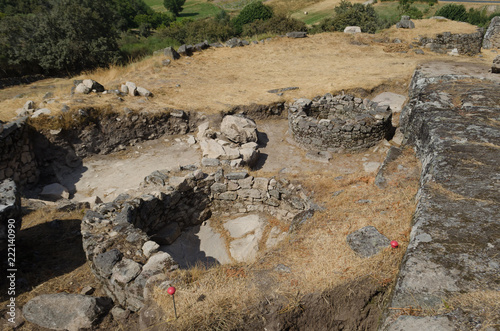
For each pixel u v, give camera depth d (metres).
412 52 21.83
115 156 12.27
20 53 23.23
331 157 11.81
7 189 5.19
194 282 4.55
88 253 5.37
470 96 8.27
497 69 14.62
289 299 4.19
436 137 6.27
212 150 10.73
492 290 3.06
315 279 4.41
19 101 13.01
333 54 22.22
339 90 15.72
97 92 14.19
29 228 6.89
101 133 12.29
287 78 17.95
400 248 4.62
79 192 10.31
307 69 19.48
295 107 13.20
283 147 12.78
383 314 3.29
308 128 12.14
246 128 12.39
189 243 7.91
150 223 7.26
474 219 3.98
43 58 23.62
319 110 14.03
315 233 5.59
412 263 3.52
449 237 3.77
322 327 4.22
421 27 24.27
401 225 5.12
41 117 11.32
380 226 5.27
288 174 8.92
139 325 4.22
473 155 5.44
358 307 4.22
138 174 11.11
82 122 11.88
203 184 8.45
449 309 2.97
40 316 4.52
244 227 8.29
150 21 57.72
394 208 5.69
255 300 4.19
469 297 3.04
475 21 43.81
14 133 10.19
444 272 3.34
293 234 5.86
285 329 4.08
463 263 3.40
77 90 13.82
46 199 9.80
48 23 24.22
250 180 8.36
